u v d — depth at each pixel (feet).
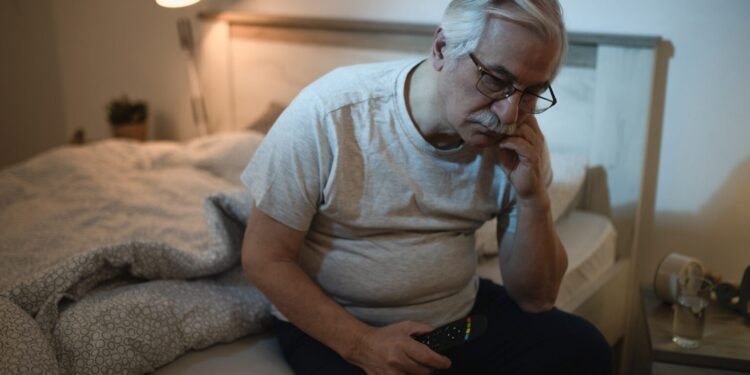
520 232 4.15
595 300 5.80
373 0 7.53
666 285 5.22
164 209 6.16
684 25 6.24
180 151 7.91
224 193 4.67
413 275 4.02
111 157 7.77
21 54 11.14
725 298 5.20
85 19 10.29
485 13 3.35
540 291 4.26
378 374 3.68
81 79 10.68
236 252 4.67
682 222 6.67
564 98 6.75
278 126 3.92
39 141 11.42
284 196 3.82
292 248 3.94
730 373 4.45
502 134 3.64
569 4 6.60
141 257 4.28
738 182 6.36
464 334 3.70
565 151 6.87
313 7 7.97
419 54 7.27
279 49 8.23
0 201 6.63
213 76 8.89
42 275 3.93
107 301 3.90
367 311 4.11
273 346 4.33
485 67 3.38
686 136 6.47
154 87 9.90
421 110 3.81
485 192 4.18
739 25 6.06
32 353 3.41
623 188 6.64
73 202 6.44
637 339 5.67
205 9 8.94
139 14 9.70
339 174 3.83
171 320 3.99
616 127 6.54
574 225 6.40
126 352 3.69
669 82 6.41
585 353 4.14
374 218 3.94
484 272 5.42
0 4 11.05
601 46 6.43
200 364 3.99
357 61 7.68
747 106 6.18
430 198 4.00
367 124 3.85
